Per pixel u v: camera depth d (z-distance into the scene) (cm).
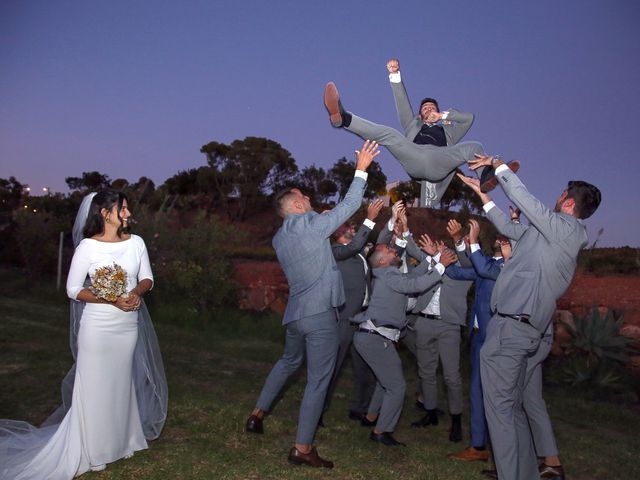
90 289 394
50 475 382
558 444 559
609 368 871
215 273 1191
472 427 491
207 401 580
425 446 512
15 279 1553
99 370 397
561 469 456
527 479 401
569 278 400
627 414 711
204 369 757
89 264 407
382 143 531
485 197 452
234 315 1176
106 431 399
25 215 1623
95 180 4775
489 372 402
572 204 412
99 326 397
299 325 436
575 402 749
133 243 424
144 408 461
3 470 383
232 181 4512
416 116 573
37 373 655
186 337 995
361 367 576
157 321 1130
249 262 1664
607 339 875
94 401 395
